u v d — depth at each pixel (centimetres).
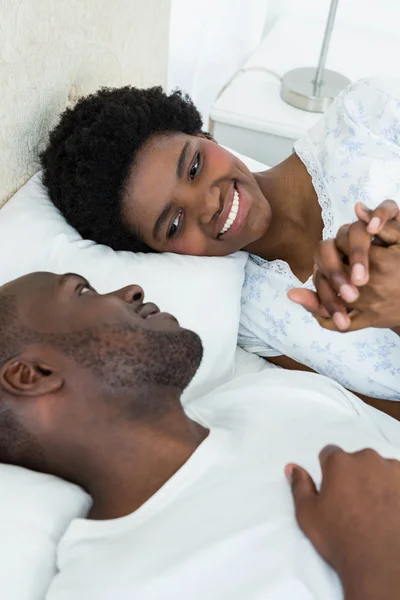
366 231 65
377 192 98
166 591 58
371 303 69
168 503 65
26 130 95
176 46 152
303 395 83
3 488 66
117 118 93
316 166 104
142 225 96
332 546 59
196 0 151
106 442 67
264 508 64
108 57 116
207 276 97
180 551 61
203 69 171
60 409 67
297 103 147
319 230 104
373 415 89
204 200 94
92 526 65
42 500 66
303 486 63
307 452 72
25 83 91
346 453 63
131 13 120
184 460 69
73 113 96
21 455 69
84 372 66
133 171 94
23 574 62
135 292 75
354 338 99
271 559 60
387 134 103
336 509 60
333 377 106
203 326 94
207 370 95
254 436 74
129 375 66
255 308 108
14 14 83
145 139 95
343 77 155
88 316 68
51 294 70
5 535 63
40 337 68
